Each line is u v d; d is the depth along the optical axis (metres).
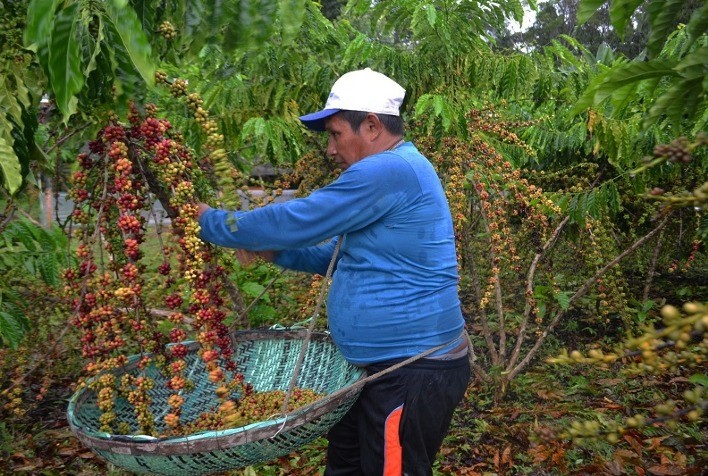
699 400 1.08
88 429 1.76
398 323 1.86
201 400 2.23
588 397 3.49
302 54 3.52
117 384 2.06
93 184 1.91
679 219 4.36
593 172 4.38
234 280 3.98
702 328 0.91
